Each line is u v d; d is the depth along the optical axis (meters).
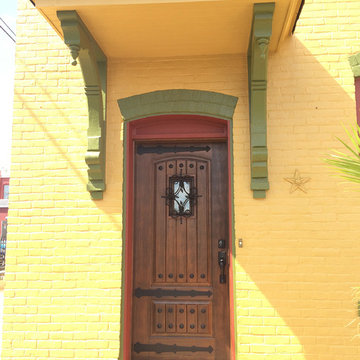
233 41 3.76
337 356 3.57
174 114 4.00
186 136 4.16
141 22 3.38
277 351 3.62
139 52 3.97
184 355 4.03
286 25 3.46
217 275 4.15
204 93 3.99
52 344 3.76
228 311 4.07
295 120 3.90
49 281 3.84
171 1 3.07
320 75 3.95
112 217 3.89
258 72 3.59
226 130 4.13
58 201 3.94
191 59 4.06
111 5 3.11
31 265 3.87
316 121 3.89
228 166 4.09
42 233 3.91
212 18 3.33
